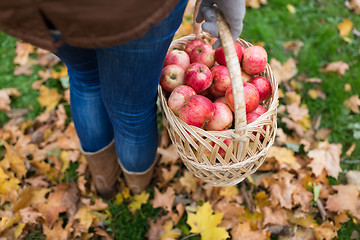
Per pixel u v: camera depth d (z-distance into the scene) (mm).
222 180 1229
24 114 2018
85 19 683
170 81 1336
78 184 1714
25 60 2242
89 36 722
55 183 1747
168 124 1256
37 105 2062
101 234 1562
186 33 2363
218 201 1699
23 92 2115
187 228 1625
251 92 1265
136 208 1668
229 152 1107
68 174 1784
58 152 1834
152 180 1785
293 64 2260
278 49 2387
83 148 1463
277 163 1810
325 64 2316
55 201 1638
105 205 1654
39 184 1704
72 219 1600
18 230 1526
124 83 980
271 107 1199
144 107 1129
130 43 830
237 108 970
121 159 1431
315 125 2016
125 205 1687
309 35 2490
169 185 1761
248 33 2410
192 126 1118
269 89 1375
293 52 2385
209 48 1435
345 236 1612
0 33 2385
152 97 1137
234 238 1541
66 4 660
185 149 1202
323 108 2102
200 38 1529
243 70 1449
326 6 2682
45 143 1859
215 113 1274
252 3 2598
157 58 939
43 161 1757
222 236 1502
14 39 2363
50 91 2064
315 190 1719
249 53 1380
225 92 1392
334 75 2244
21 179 1729
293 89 2168
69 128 1900
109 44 740
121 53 867
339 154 1843
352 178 1803
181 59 1393
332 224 1604
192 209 1665
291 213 1670
